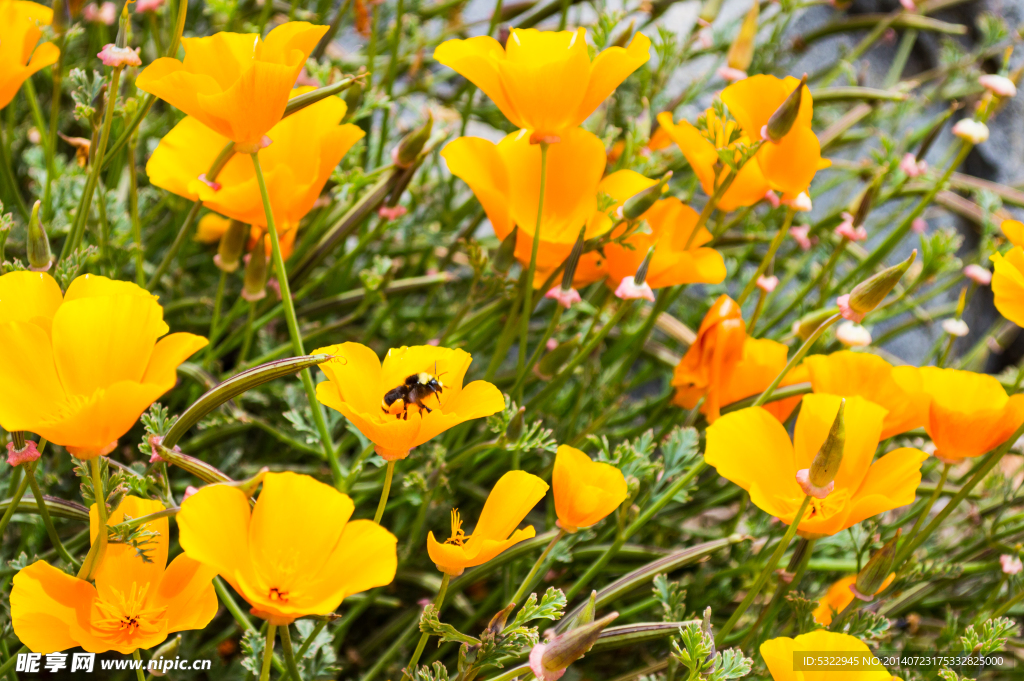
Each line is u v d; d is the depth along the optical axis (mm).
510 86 1058
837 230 1344
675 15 2250
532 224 1121
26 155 1288
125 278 1354
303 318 1414
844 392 1105
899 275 1035
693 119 2117
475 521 1323
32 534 1122
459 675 1004
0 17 1020
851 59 1987
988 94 1300
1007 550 1230
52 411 940
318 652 1077
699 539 1464
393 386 1000
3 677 1055
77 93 1094
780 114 1089
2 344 929
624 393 1593
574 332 1560
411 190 1528
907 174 1390
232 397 969
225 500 924
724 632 1064
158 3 1186
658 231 1161
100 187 1151
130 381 910
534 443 1107
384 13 1819
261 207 1072
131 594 960
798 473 1015
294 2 1399
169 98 1001
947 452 1083
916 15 2000
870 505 1025
